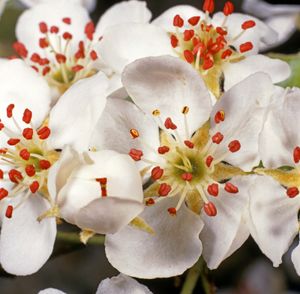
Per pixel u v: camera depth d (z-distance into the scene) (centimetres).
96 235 16
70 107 15
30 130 15
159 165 15
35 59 17
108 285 14
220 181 15
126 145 15
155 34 16
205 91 15
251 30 16
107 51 16
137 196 14
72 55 17
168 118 15
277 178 14
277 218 14
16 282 25
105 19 17
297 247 14
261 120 14
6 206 15
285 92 14
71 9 18
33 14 18
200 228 15
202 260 16
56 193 13
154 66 14
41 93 15
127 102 15
